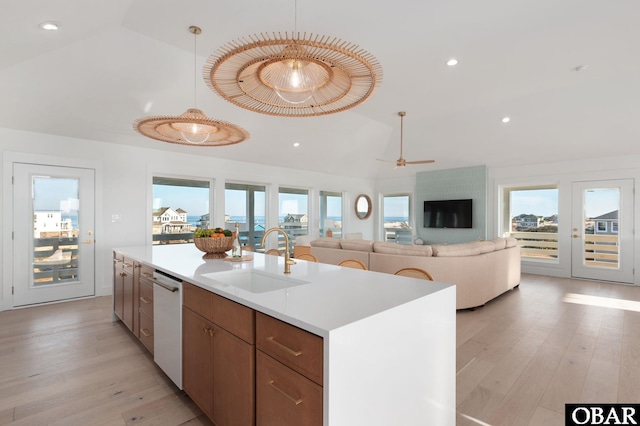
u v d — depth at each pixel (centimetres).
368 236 865
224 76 185
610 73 378
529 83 403
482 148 616
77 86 345
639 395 207
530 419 184
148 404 197
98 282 440
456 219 711
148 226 486
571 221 586
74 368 241
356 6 244
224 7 249
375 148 688
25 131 388
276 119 508
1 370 237
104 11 239
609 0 240
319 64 172
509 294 470
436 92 433
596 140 519
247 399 140
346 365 109
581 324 339
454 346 169
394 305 133
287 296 147
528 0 239
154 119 234
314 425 108
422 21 265
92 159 437
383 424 126
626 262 533
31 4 191
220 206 575
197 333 180
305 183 717
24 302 390
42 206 402
